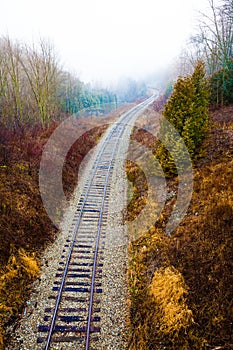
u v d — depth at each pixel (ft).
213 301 23.31
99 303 29.04
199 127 41.88
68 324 26.50
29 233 37.27
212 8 60.39
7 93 64.03
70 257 36.06
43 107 70.64
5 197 37.96
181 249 29.94
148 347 23.11
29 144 55.47
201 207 33.22
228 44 63.46
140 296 28.86
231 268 24.48
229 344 20.33
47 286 31.04
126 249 37.86
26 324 26.45
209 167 38.22
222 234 27.27
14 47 65.92
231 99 58.54
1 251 31.42
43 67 71.67
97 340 25.16
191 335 22.18
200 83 42.80
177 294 25.11
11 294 28.25
